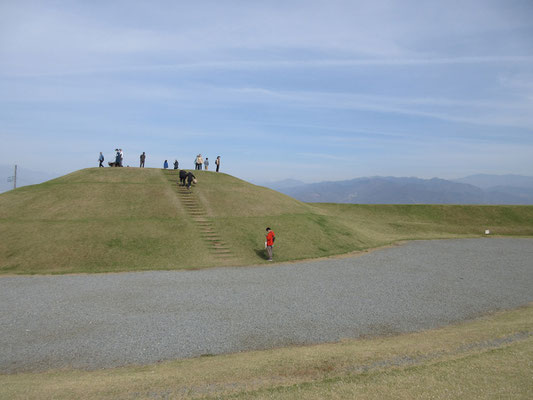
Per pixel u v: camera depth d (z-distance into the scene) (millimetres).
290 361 9281
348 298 17156
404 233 45125
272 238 26625
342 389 7363
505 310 15711
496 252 31422
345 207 59250
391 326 13539
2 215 31531
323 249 30703
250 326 13344
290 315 14625
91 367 10047
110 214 33062
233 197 41812
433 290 18875
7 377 9227
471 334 11266
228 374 8484
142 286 18875
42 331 12727
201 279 20641
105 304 15789
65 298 16656
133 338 12164
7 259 24438
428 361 9000
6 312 14688
